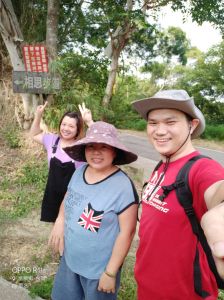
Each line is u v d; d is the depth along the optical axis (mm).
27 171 5430
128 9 6863
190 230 1347
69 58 6258
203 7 7551
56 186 2656
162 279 1425
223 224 835
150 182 1572
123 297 2480
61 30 7562
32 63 5547
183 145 1479
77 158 2043
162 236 1405
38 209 4254
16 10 7156
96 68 7324
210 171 1286
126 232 1758
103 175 1841
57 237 2189
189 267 1360
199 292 1345
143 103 1494
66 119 2623
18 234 3531
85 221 1787
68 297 1989
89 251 1800
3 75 7316
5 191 4727
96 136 1785
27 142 6207
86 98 5852
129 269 2854
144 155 9867
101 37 7906
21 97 6871
